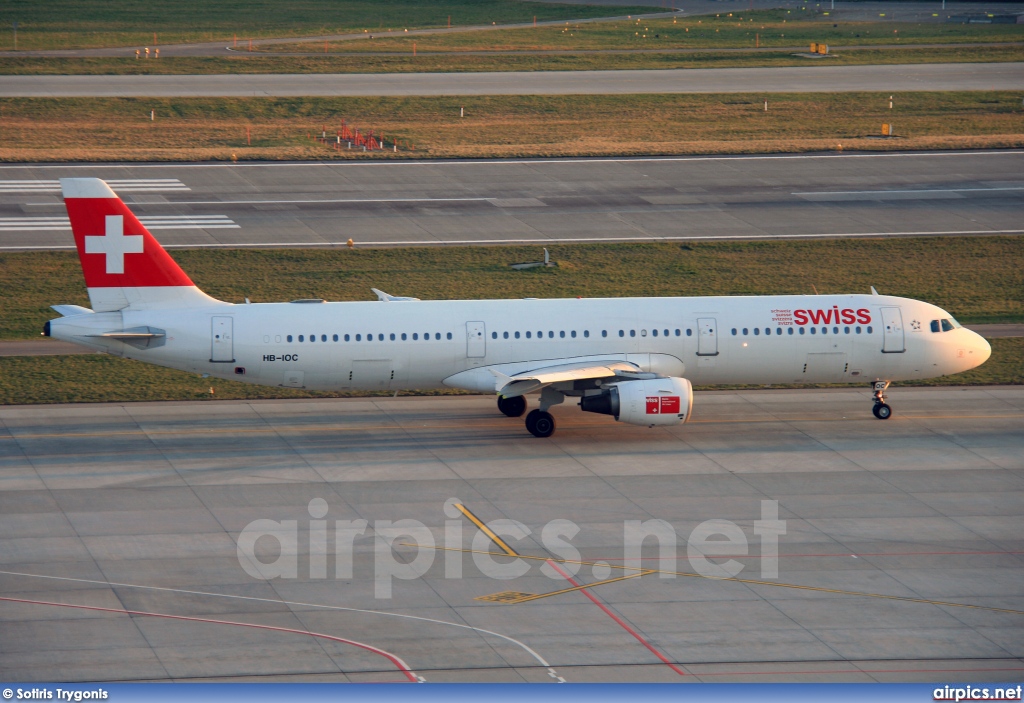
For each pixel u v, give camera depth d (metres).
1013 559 104.75
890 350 143.12
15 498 115.94
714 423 145.75
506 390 132.25
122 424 142.12
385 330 136.62
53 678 81.12
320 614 92.12
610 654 86.38
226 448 133.62
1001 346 178.50
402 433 140.12
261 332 134.50
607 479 124.44
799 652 87.12
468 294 196.25
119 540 105.88
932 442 138.62
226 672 82.62
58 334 130.62
